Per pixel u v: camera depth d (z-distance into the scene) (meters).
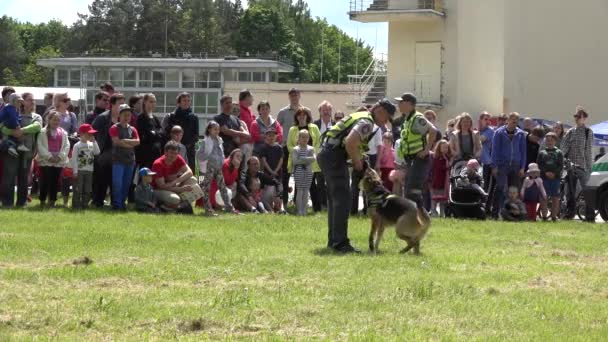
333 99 58.28
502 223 18.59
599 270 11.38
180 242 12.73
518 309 8.54
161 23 106.25
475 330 7.64
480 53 47.34
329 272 10.33
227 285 9.34
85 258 10.66
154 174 18.36
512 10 49.12
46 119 20.47
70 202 19.75
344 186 12.44
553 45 48.84
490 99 48.00
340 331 7.41
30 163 18.67
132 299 8.38
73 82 63.69
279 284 9.42
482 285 9.84
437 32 46.34
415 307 8.42
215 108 61.84
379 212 12.47
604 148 29.33
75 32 106.81
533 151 21.98
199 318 7.59
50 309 7.88
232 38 115.00
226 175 19.14
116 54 104.44
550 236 16.06
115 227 14.57
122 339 6.97
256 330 7.41
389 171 19.88
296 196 19.56
